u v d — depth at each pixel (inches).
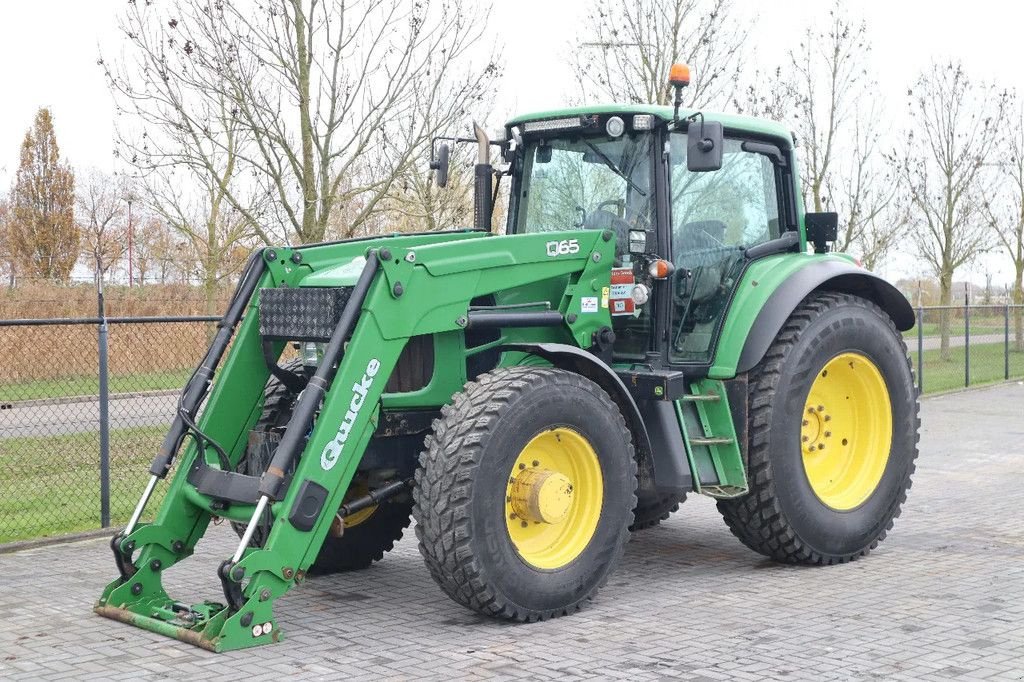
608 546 231.3
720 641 204.4
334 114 411.8
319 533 209.0
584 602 228.4
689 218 267.9
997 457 444.1
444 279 224.8
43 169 1127.0
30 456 401.7
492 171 283.1
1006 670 185.6
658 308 258.8
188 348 504.7
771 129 283.4
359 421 213.2
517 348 230.8
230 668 190.1
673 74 249.1
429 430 237.6
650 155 261.4
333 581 259.1
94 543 301.6
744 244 278.1
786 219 290.2
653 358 257.9
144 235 1051.9
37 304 618.2
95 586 251.3
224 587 204.1
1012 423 555.8
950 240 929.5
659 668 188.5
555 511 222.2
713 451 257.4
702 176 271.6
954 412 605.9
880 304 301.4
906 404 285.0
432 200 507.8
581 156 271.4
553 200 274.8
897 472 282.2
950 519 322.3
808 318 267.6
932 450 464.8
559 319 245.4
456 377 234.7
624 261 261.6
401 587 252.7
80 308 627.2
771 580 253.8
